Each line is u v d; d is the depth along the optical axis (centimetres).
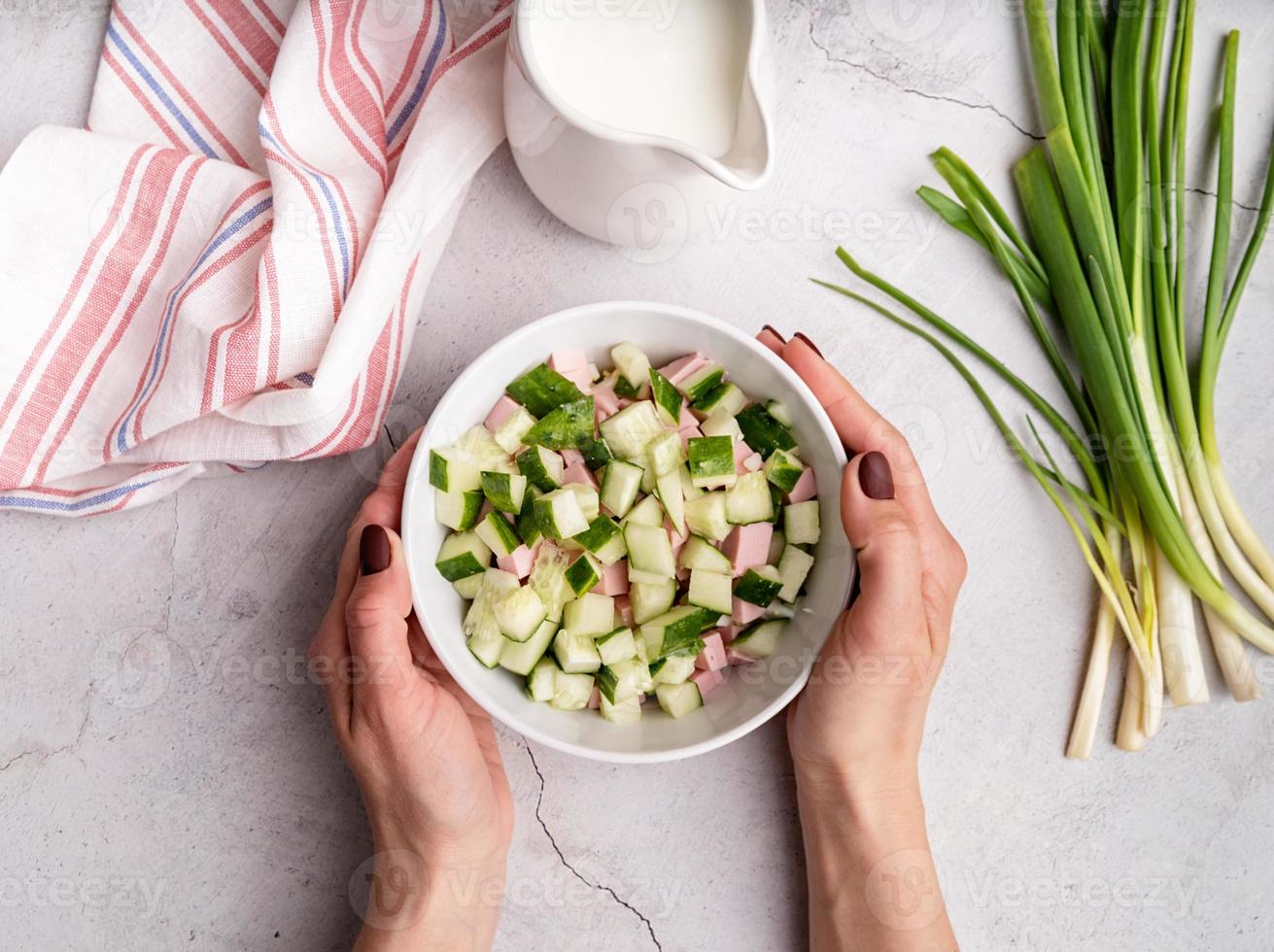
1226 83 48
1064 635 50
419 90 47
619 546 42
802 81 49
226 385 43
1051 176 49
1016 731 50
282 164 43
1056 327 50
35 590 48
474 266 49
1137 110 47
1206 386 49
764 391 43
